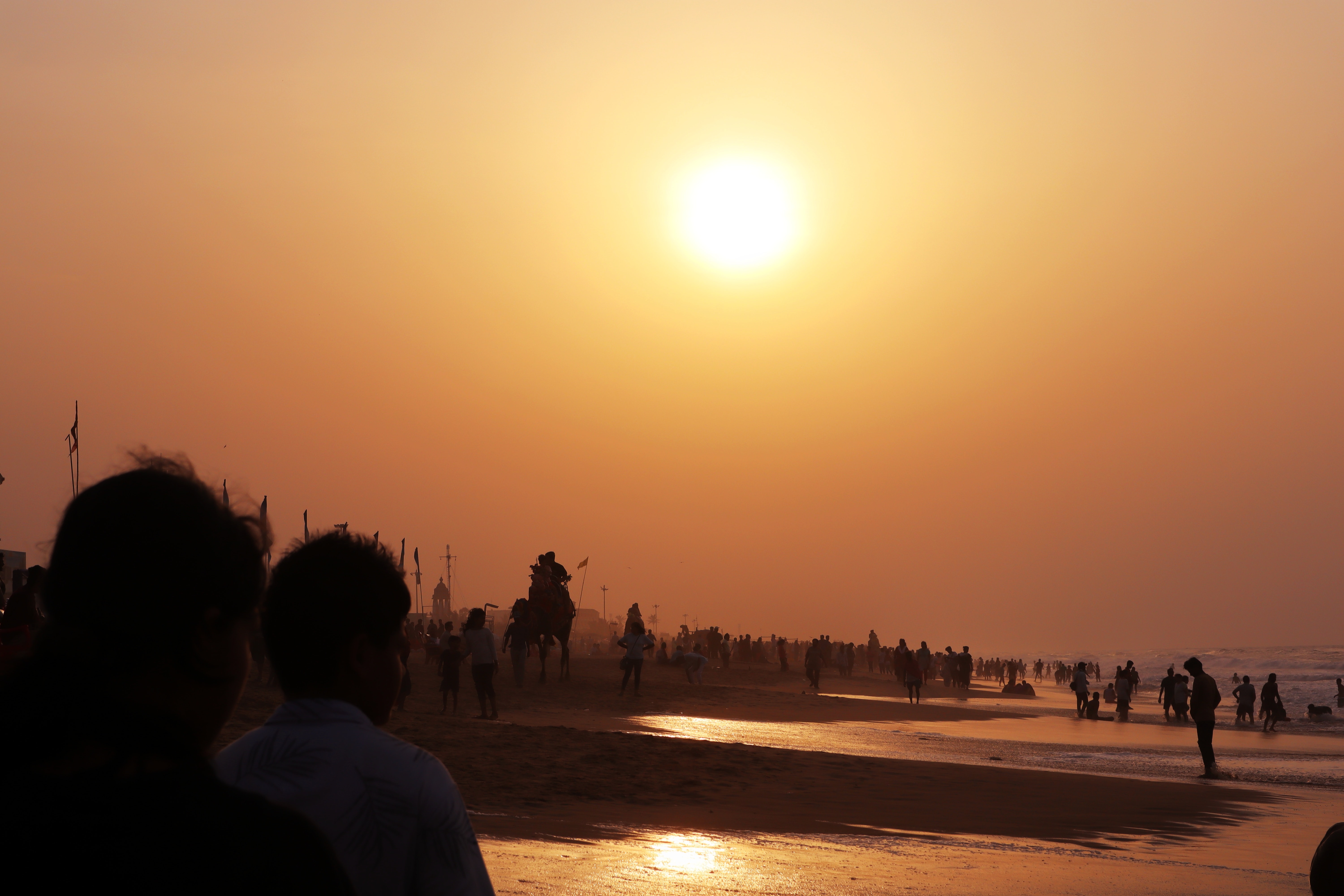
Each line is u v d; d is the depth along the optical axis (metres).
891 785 15.46
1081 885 8.59
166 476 1.53
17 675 1.35
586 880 7.55
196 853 1.28
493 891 2.38
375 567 2.50
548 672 38.97
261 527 1.64
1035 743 27.34
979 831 11.91
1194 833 12.54
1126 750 26.45
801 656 101.00
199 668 1.48
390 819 2.24
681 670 48.62
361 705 2.46
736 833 10.61
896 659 62.91
